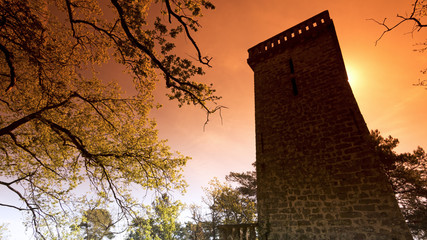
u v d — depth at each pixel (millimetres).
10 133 6777
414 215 17656
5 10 5133
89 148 9102
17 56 6941
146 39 5730
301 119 10703
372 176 8016
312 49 12422
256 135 11656
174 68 5805
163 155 10000
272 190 9773
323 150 9438
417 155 16828
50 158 8672
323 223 8148
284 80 12430
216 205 26328
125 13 5539
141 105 9547
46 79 7348
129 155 8875
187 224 33719
